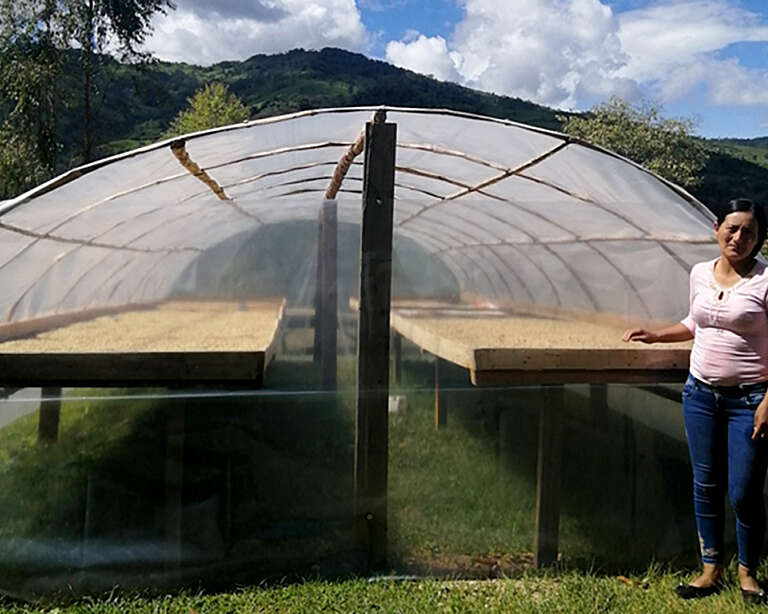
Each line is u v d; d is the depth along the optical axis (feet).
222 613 10.72
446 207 20.07
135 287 22.03
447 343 14.43
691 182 84.64
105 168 14.23
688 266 14.98
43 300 16.38
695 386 11.18
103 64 71.20
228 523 13.19
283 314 14.57
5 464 13.50
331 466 14.35
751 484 10.57
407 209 21.35
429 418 15.29
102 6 68.13
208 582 11.88
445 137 15.23
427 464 14.99
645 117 86.63
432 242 25.84
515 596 11.18
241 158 15.72
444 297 17.51
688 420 11.34
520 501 14.52
